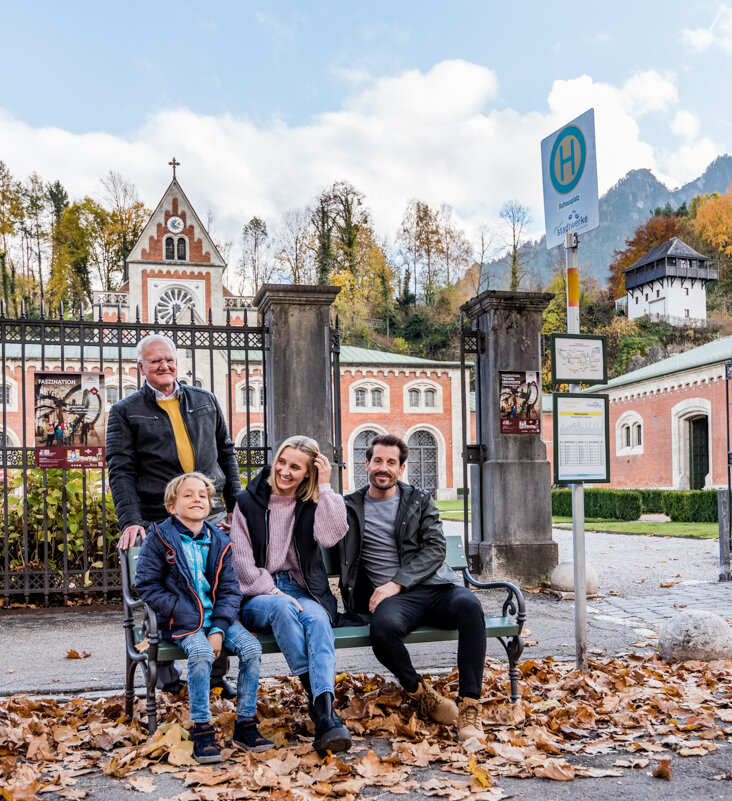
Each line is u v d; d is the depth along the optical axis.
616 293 82.69
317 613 3.77
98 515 7.80
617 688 4.54
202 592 3.70
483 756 3.49
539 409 8.79
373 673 4.96
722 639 5.16
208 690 3.51
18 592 7.36
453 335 75.44
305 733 3.77
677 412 34.00
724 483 30.78
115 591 7.80
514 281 74.81
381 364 50.38
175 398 4.64
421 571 4.08
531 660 5.05
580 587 4.85
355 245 78.69
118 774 3.32
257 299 8.30
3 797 3.04
